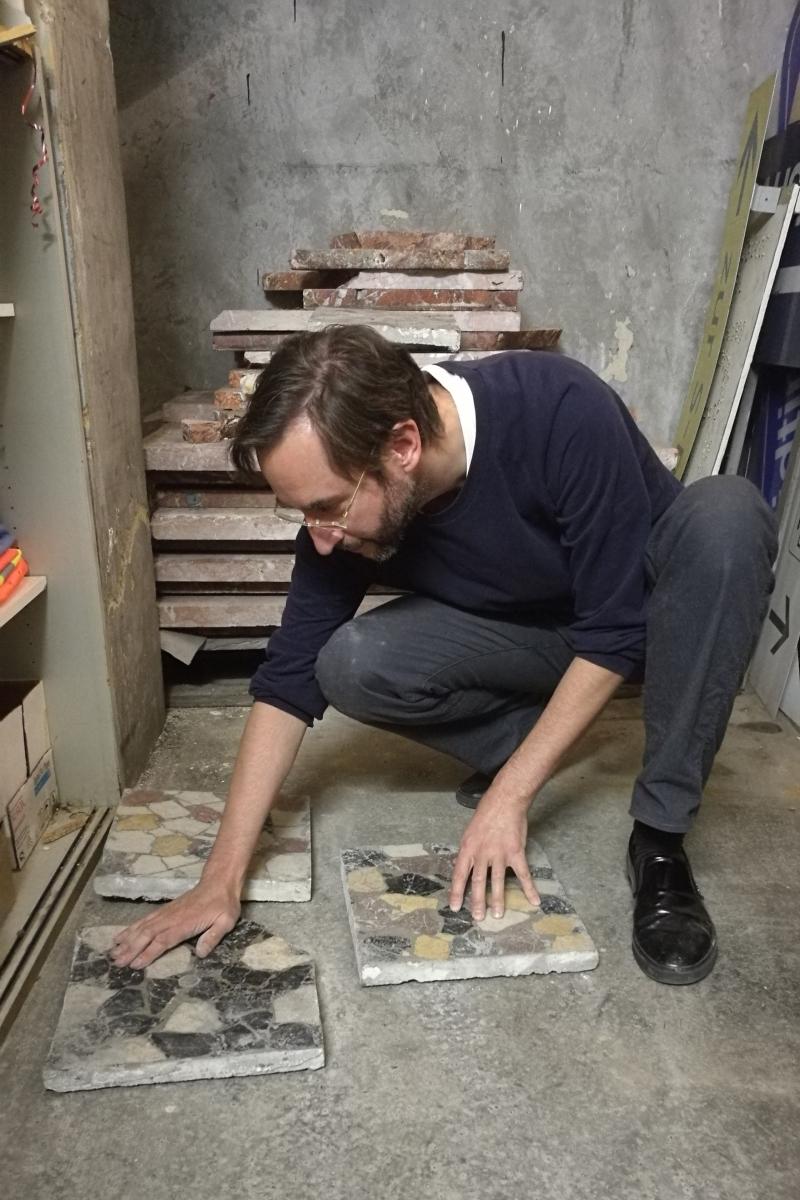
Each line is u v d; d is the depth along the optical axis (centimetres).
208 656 252
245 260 247
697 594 126
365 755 201
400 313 216
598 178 249
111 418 174
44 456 158
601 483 126
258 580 216
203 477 215
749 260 234
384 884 148
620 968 135
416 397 114
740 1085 114
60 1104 110
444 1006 127
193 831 162
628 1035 122
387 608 155
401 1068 116
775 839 169
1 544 154
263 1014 121
